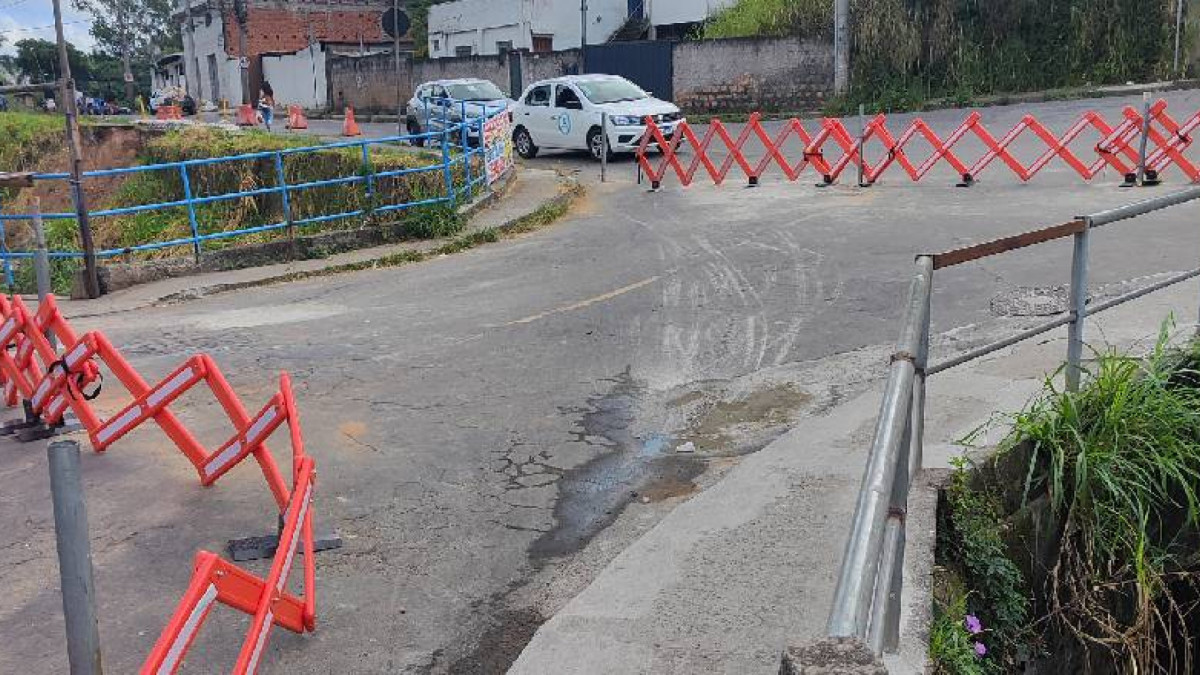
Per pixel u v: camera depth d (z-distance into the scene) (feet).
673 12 122.83
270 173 69.87
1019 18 91.30
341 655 14.56
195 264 44.09
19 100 155.02
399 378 27.09
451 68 129.29
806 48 97.81
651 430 22.71
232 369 28.71
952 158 52.26
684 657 13.39
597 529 18.22
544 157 80.07
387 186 58.39
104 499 20.15
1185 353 19.61
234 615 15.66
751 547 16.06
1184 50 85.76
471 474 20.76
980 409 19.92
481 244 47.26
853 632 6.79
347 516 18.98
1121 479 16.63
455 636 15.02
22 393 24.41
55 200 91.25
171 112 131.13
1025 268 32.91
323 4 175.22
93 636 10.17
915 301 13.39
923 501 15.47
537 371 27.07
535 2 127.24
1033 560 17.16
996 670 15.19
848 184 55.11
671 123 72.90
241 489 20.51
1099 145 49.06
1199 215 39.27
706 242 42.16
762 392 24.43
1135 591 17.04
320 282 41.81
